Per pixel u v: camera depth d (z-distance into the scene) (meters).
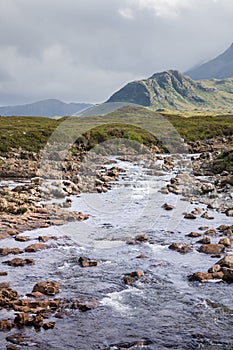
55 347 9.88
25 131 66.31
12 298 12.38
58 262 15.94
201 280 13.96
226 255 15.79
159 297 12.79
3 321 10.75
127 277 14.12
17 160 48.75
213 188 31.12
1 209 23.81
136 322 11.18
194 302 12.41
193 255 16.72
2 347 9.80
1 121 86.69
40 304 11.93
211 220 22.55
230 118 117.19
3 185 33.38
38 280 14.06
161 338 10.37
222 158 45.66
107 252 17.19
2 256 16.44
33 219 22.23
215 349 9.87
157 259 16.28
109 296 12.87
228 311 11.81
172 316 11.54
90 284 13.80
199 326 10.96
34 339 10.18
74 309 11.87
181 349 9.87
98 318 11.38
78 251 17.31
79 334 10.48
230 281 13.95
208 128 86.75
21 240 18.52
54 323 10.91
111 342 10.16
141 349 9.85
